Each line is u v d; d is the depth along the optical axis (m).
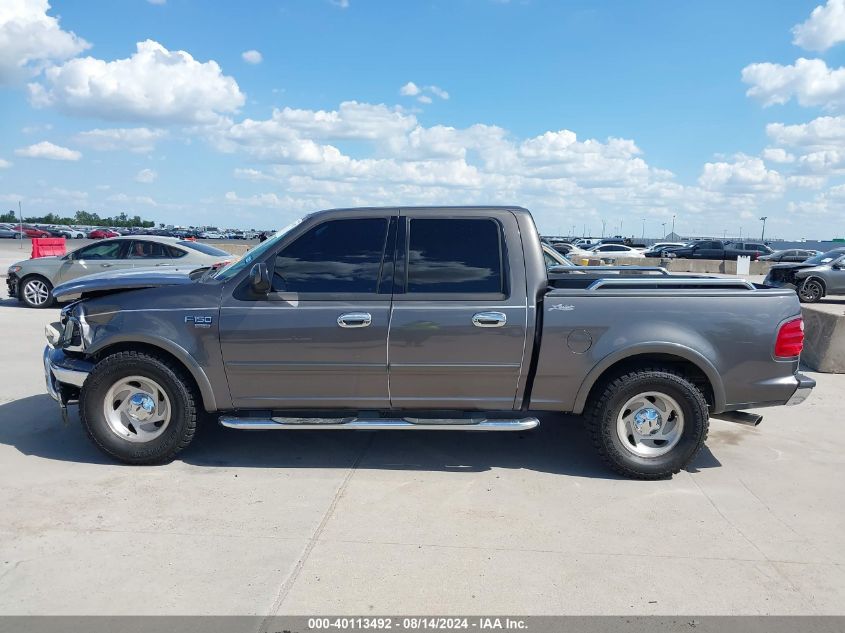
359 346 4.46
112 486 4.30
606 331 4.45
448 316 4.44
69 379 4.68
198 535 3.64
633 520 3.95
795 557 3.53
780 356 4.50
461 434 5.57
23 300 13.10
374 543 3.59
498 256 4.54
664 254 41.75
